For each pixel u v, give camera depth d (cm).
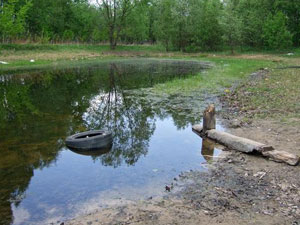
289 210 387
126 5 4097
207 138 692
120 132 772
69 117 924
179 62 2889
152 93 1277
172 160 574
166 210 396
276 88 1234
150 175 509
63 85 1574
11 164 568
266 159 550
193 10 3947
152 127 805
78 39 4806
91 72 2144
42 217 389
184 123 827
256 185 457
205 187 457
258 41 3803
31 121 877
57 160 588
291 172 491
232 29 3519
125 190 458
